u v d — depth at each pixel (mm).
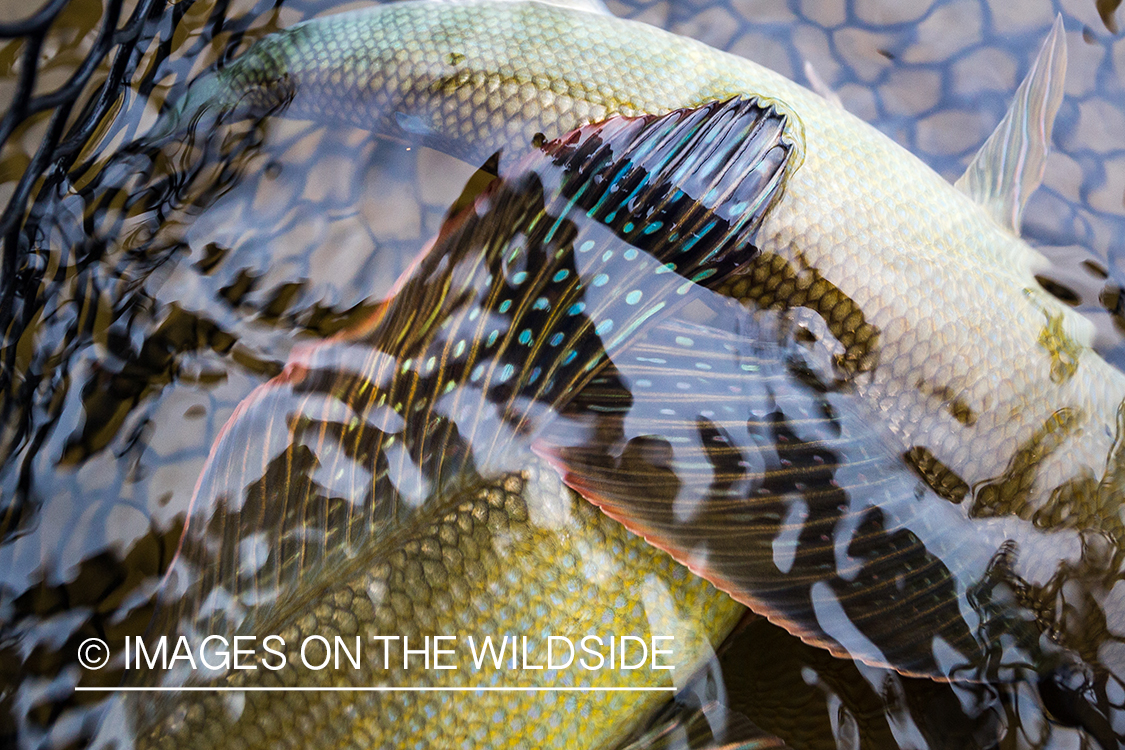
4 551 499
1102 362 504
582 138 496
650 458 481
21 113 502
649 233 490
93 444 512
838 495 486
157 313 526
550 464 476
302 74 533
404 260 539
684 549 478
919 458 491
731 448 485
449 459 472
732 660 486
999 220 523
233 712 456
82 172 525
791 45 561
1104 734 482
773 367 492
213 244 536
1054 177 543
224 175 539
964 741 485
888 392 494
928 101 555
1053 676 486
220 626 461
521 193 492
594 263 488
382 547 465
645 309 488
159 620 464
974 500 489
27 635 487
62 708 474
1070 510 485
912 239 504
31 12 543
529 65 521
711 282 493
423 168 542
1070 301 525
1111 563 481
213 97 537
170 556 501
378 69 527
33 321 514
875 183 509
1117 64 557
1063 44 549
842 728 484
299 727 456
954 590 486
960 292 500
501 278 485
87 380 517
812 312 497
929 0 565
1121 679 483
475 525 469
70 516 505
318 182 542
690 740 480
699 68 523
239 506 468
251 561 464
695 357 489
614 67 521
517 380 480
